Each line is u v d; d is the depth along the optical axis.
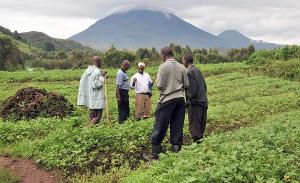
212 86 30.62
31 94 17.70
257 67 42.91
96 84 14.26
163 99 11.07
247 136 10.55
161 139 11.18
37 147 11.98
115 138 12.09
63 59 88.75
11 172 10.53
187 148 9.54
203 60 72.00
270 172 7.55
